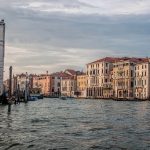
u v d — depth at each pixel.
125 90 159.50
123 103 111.00
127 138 28.02
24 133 30.23
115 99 146.00
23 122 40.00
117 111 64.19
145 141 26.64
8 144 24.56
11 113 54.97
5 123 38.56
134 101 134.25
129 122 40.91
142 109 72.06
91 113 57.91
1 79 79.81
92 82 184.00
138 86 153.25
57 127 35.12
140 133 30.94
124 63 161.00
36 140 26.62
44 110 66.31
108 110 67.69
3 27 79.56
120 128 34.59
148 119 45.41
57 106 86.06
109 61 176.00
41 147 23.91
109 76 174.25
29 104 92.56
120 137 28.53
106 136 29.05
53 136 28.80
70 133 30.67
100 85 177.25
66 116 50.41
